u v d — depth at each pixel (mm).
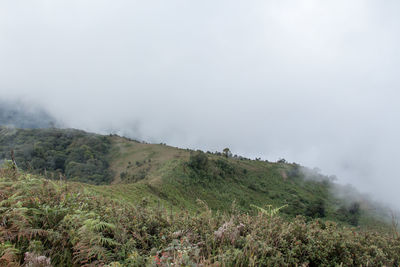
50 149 151250
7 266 2828
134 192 58094
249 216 4383
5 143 137750
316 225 4375
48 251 3311
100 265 3066
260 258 3285
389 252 3787
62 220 3797
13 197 4324
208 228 4008
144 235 3998
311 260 3516
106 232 4059
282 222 4242
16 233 3381
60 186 5707
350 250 3723
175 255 3027
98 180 137375
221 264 2982
